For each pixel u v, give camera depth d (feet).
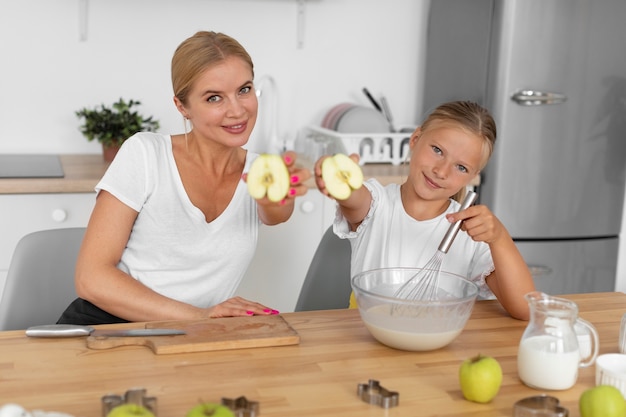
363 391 3.43
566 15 8.80
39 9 9.13
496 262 4.66
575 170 9.22
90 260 4.83
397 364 3.86
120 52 9.47
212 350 3.94
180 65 4.88
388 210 5.41
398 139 9.31
